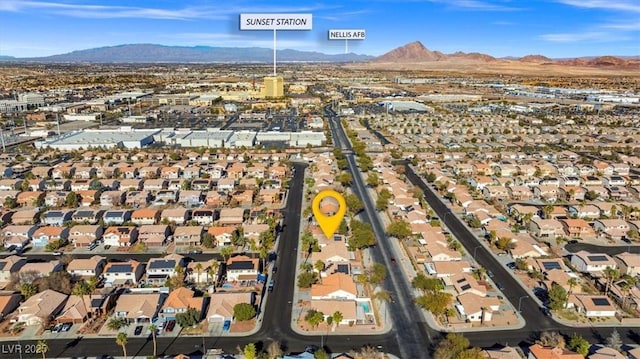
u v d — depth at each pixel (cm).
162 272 9456
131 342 7406
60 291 8694
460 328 7856
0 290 9006
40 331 7675
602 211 13050
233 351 7225
